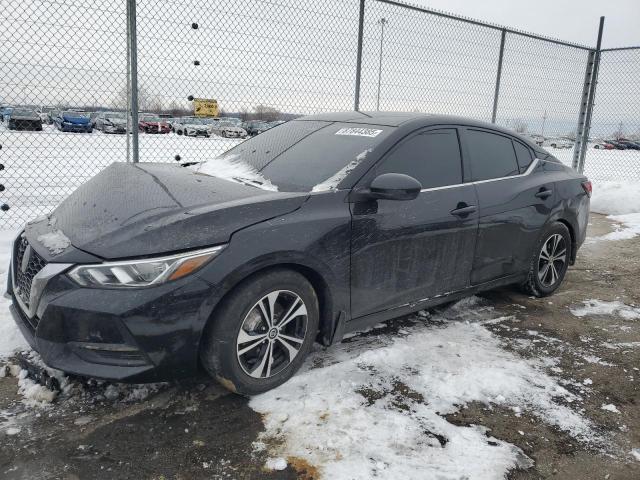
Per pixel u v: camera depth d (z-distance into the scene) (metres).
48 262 2.44
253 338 2.65
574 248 4.79
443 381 3.00
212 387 2.82
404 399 2.80
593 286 5.05
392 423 2.56
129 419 2.52
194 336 2.45
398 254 3.22
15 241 2.99
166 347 2.40
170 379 2.49
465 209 3.56
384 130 3.39
